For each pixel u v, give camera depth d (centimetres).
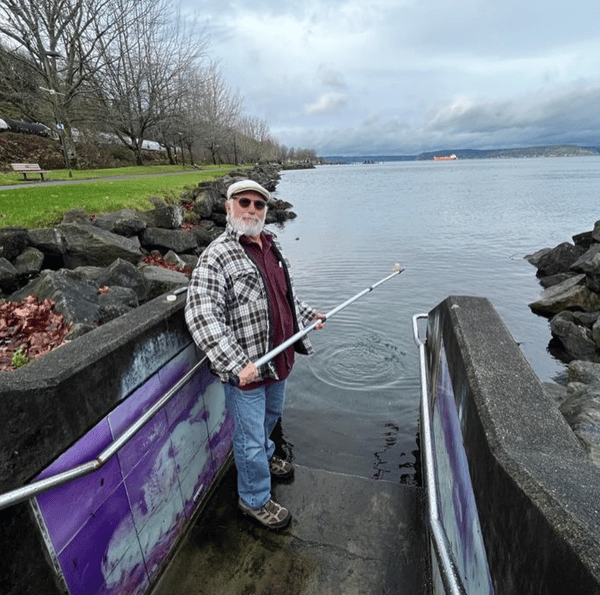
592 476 93
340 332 676
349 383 509
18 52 2517
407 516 244
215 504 253
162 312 205
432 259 1317
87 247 677
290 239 1731
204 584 205
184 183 1912
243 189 202
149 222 1072
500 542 102
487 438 115
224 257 201
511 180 5525
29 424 126
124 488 175
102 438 159
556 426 117
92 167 2981
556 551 75
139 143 3316
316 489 266
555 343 728
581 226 1923
